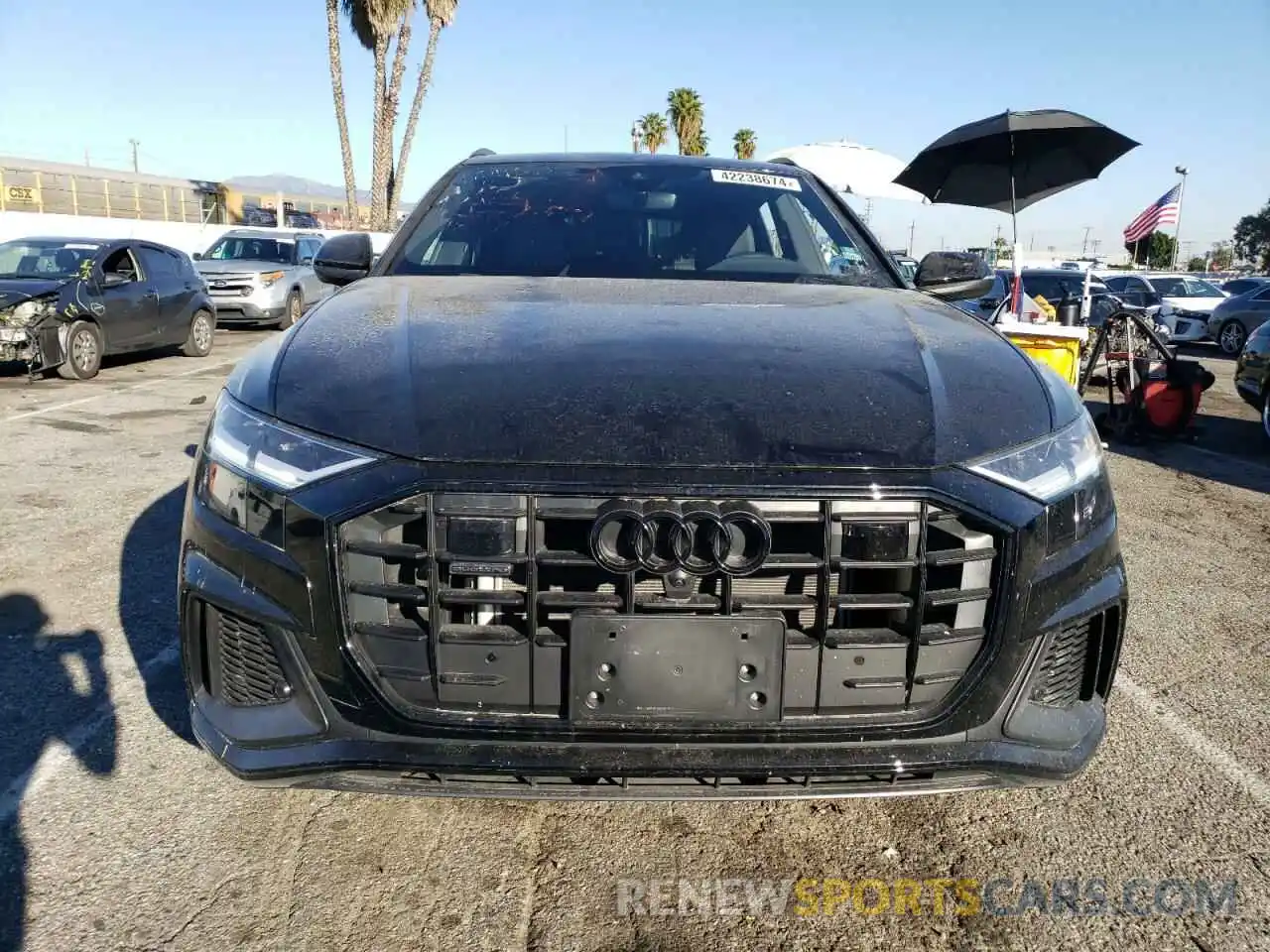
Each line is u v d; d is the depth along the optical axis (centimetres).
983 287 319
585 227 324
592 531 179
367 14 2961
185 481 595
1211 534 540
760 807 260
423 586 187
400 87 3080
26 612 381
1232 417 1004
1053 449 203
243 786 262
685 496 181
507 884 225
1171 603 421
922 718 193
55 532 486
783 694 188
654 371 207
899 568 188
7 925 207
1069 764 202
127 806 251
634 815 255
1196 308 2042
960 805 262
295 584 191
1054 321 963
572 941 207
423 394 199
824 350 223
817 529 187
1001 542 192
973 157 840
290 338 235
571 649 185
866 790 193
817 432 191
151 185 3088
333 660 190
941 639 192
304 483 191
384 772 190
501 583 187
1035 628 196
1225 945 208
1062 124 787
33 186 2658
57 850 232
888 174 1038
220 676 209
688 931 211
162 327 1208
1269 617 405
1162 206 1670
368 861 233
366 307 252
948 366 220
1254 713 316
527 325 233
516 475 183
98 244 1163
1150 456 774
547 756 186
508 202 338
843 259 323
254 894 219
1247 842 245
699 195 342
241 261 1672
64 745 280
